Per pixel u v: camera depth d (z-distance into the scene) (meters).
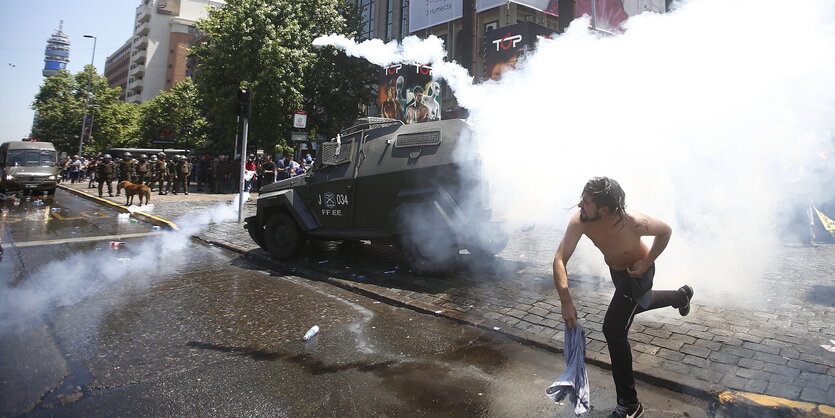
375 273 6.12
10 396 2.81
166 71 88.50
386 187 6.04
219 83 22.34
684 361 3.24
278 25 21.50
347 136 6.72
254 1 20.83
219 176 20.38
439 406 2.76
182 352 3.57
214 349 3.64
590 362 3.39
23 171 18.20
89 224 10.93
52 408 2.68
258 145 22.66
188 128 47.34
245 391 2.94
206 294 5.25
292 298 5.13
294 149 22.72
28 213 12.91
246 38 20.23
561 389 2.32
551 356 3.54
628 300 2.52
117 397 2.83
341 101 24.70
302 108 22.12
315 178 6.73
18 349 3.58
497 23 22.22
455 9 23.53
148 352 3.56
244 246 8.12
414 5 25.80
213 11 23.44
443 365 3.37
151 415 2.62
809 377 2.95
